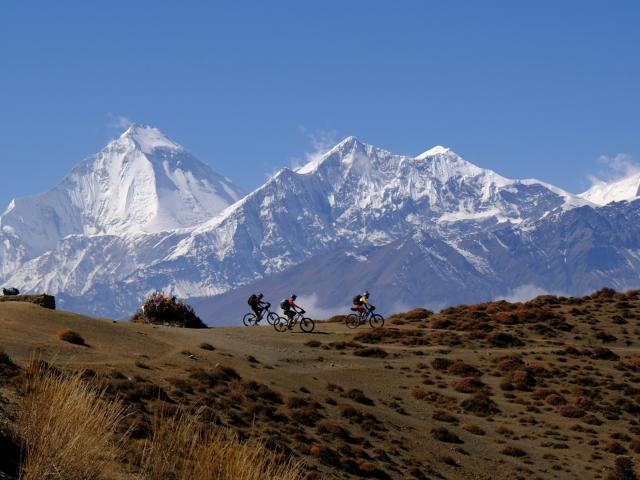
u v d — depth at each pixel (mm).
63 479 23703
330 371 114500
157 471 23031
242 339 123062
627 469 91875
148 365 85500
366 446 84312
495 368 130750
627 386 124438
